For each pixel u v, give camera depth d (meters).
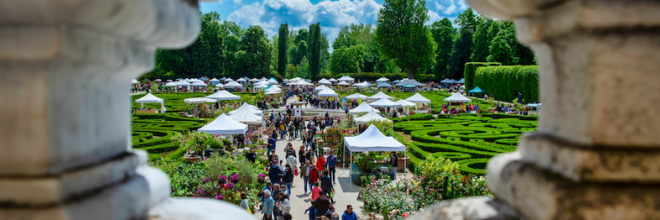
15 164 1.16
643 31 1.24
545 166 1.46
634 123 1.26
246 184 14.49
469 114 39.91
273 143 21.48
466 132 27.67
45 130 1.14
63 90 1.21
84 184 1.29
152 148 21.52
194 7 1.55
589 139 1.29
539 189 1.36
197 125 30.80
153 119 36.03
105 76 1.38
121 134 1.58
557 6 1.31
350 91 73.12
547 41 1.42
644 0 1.21
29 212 1.14
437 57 89.19
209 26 86.06
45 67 1.12
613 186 1.27
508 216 1.57
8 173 1.17
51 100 1.15
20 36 1.07
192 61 85.31
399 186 13.51
